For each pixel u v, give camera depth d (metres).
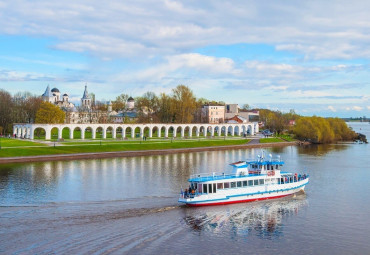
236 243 53.91
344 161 143.62
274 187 80.19
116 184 91.50
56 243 50.59
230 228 60.06
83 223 58.62
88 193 81.00
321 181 101.12
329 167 126.81
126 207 68.81
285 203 76.62
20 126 185.88
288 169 122.00
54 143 150.38
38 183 91.25
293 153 173.88
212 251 50.81
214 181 73.12
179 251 50.22
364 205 75.69
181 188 86.06
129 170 113.88
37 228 56.00
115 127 199.12
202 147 186.50
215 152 175.12
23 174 103.12
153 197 77.56
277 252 51.28
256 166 83.06
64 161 132.12
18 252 47.56
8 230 54.94
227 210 70.06
